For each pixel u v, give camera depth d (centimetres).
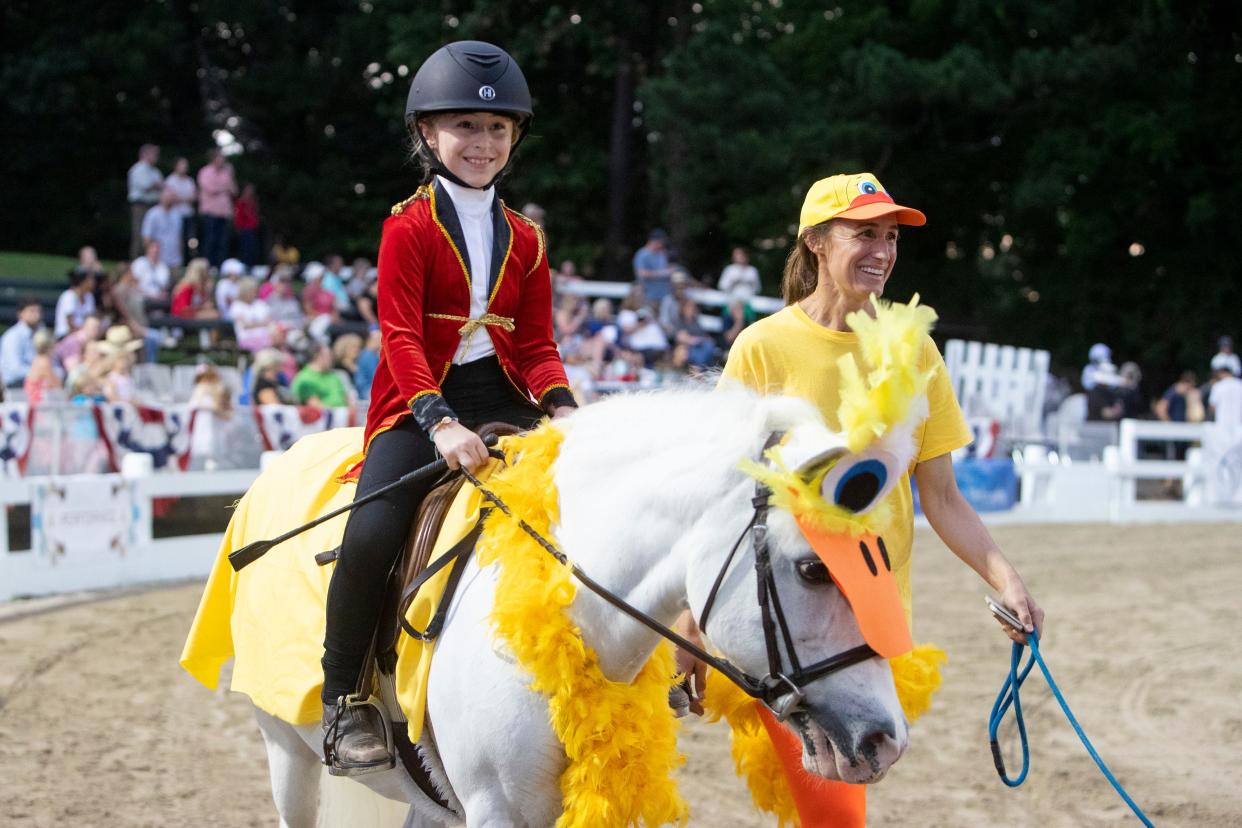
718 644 360
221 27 3994
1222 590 1409
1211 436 2119
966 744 853
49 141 3869
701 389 396
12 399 1503
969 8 3189
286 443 1479
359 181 4003
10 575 1208
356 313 2203
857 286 434
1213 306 3225
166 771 760
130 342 1546
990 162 3394
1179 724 902
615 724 377
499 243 452
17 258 2995
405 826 465
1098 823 709
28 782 730
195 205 2616
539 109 3675
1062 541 1769
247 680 478
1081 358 3391
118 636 1083
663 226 3488
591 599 390
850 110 3177
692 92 2961
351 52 3847
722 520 361
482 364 456
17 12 3934
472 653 396
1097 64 3092
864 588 339
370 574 432
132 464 1329
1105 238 3186
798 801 434
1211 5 3206
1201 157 3300
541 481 404
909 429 346
